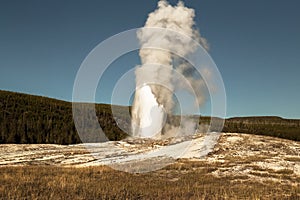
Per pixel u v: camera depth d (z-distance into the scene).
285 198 15.87
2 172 22.31
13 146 45.19
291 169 26.62
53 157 34.50
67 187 16.61
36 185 17.09
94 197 14.76
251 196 15.98
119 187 17.23
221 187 18.45
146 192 16.31
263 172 25.03
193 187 18.33
